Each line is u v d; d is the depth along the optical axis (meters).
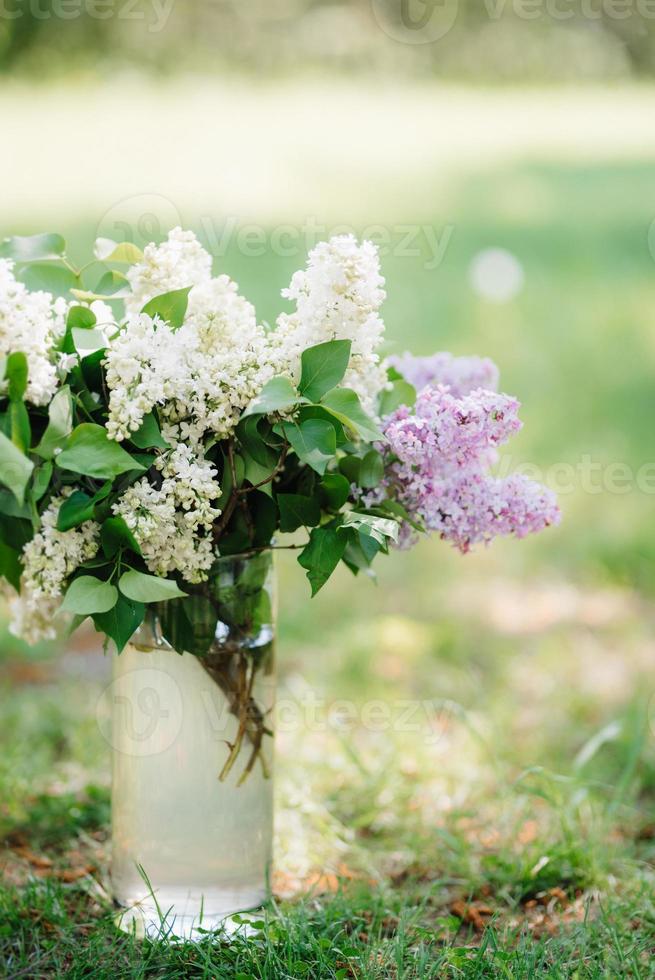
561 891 2.13
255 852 1.89
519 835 2.37
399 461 1.79
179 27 10.85
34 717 2.91
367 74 10.94
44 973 1.83
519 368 5.65
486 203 7.66
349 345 1.63
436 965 1.79
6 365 1.53
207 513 1.62
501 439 1.75
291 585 3.90
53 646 3.47
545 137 9.34
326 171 8.34
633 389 5.38
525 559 4.14
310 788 2.54
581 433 4.96
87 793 2.49
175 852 1.84
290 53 11.00
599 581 3.96
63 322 1.71
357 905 2.03
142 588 1.58
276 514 1.76
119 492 1.65
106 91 10.55
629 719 2.84
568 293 6.47
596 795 2.58
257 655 1.83
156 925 1.84
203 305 1.71
